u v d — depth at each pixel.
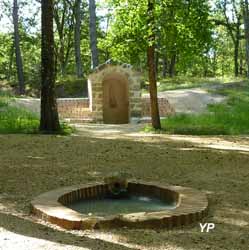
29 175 8.73
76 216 5.87
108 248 5.04
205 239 5.35
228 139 14.02
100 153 10.79
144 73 33.78
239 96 25.27
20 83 32.16
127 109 23.59
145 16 15.50
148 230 5.62
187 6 15.36
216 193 7.45
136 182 7.54
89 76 22.81
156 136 14.55
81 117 22.77
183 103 24.25
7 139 12.70
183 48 15.83
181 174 8.84
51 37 14.34
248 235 5.52
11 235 5.48
